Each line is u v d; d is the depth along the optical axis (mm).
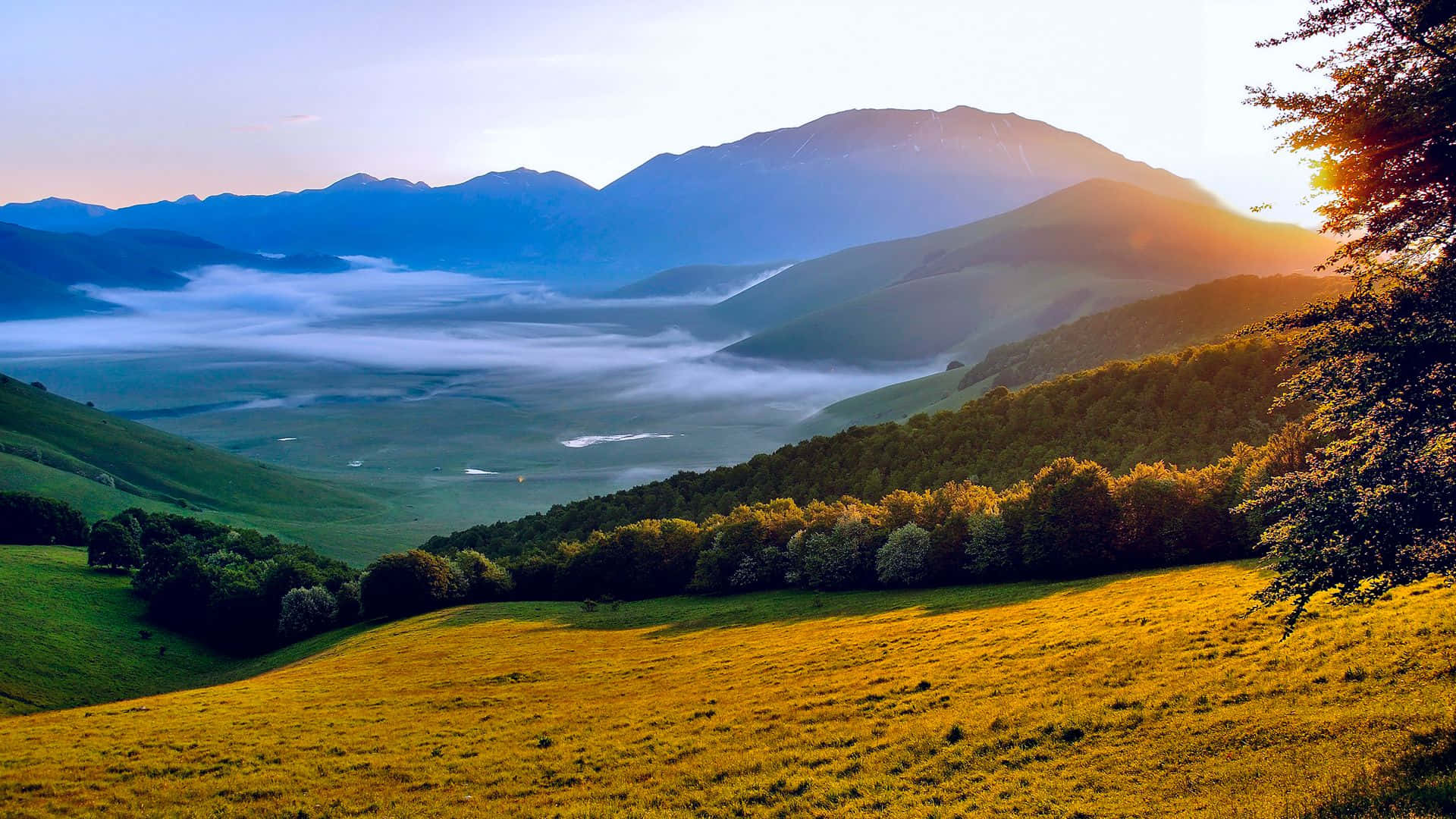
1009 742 31000
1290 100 24562
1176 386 151625
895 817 26656
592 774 35781
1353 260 25016
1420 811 19375
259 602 122688
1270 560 29703
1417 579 22969
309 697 59844
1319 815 20641
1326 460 26031
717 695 47969
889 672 47000
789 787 30734
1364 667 29203
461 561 127312
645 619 94625
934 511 103375
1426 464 22531
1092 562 83125
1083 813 24344
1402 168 22828
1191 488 82188
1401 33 22812
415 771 38688
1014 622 58438
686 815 29734
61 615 115500
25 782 39906
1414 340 22219
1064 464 91250
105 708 59438
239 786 38281
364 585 118562
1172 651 38281
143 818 35188
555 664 68125
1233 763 24984
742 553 111938
